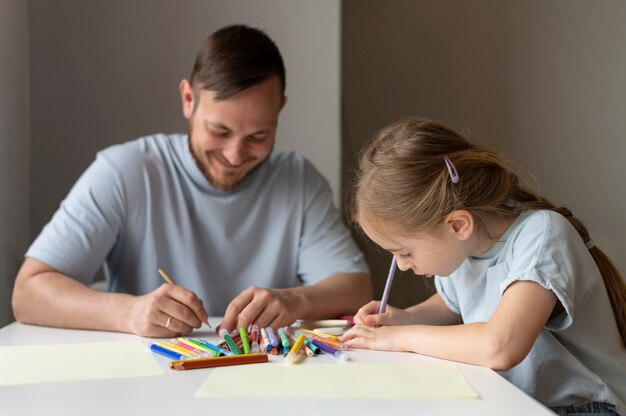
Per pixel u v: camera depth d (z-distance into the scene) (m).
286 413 0.71
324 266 1.65
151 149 1.63
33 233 2.10
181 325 1.16
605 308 1.08
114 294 1.26
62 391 0.80
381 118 2.42
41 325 1.30
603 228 2.22
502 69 2.36
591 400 1.05
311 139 2.27
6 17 1.72
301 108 2.26
